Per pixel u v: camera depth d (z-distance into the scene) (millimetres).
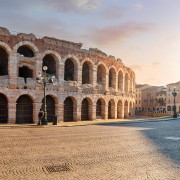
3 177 11852
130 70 73000
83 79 59375
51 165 14188
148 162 15320
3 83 42656
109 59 60625
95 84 56312
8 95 43062
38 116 43125
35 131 31953
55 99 49125
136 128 37281
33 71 46375
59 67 49406
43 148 19172
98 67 61031
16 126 37438
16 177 11883
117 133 30078
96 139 24547
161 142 23391
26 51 50375
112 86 63500
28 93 45156
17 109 45469
